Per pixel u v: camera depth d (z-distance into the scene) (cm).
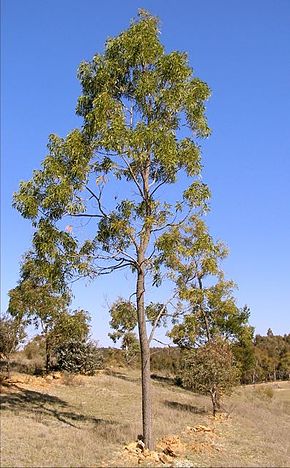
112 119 1429
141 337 1437
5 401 2045
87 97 1547
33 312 2723
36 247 1505
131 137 1398
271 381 7850
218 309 2753
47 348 3064
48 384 2769
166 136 1415
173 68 1483
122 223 1462
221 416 2319
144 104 1518
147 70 1541
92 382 3084
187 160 1451
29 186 1503
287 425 2541
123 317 1574
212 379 2405
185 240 1485
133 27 1514
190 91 1494
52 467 1089
